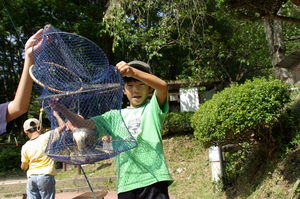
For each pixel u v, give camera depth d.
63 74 2.22
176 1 8.21
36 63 2.10
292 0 5.35
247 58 11.53
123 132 2.37
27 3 12.68
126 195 2.51
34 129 5.15
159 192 2.47
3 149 13.78
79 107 2.31
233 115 4.55
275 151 5.19
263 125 4.78
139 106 2.80
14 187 8.78
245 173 5.65
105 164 9.50
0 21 12.61
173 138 10.15
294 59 7.32
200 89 11.99
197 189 6.62
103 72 2.34
